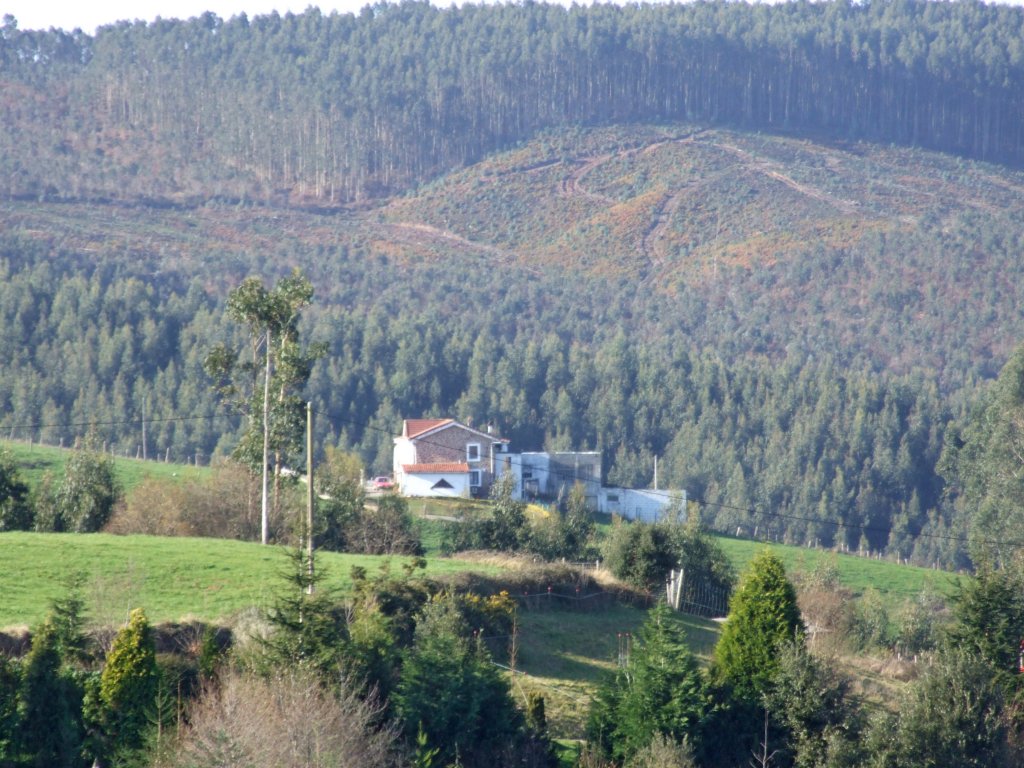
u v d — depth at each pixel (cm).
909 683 14025
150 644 10619
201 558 15862
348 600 13700
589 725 12456
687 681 12369
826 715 12800
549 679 14025
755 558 14288
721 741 12594
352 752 9906
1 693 10156
